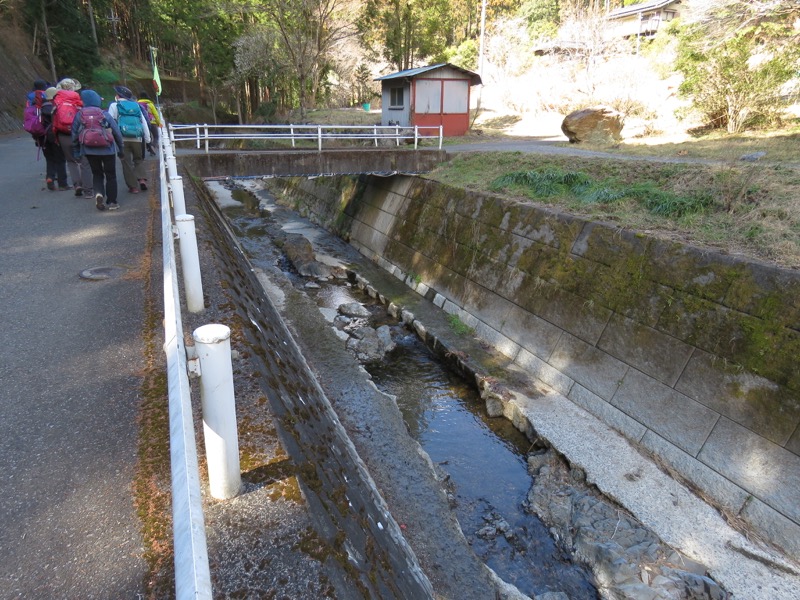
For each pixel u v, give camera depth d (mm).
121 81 38000
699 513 5355
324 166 12766
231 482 2383
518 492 5973
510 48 33656
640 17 31438
